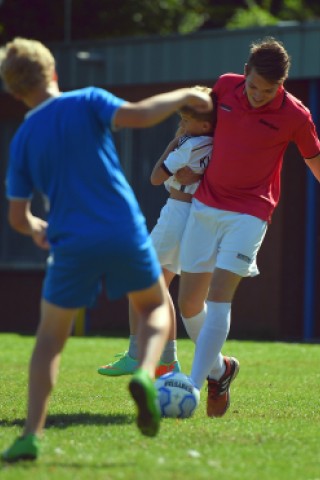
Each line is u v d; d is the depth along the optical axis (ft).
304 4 338.95
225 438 57.31
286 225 159.43
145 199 174.09
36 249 186.19
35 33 279.49
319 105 155.63
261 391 83.30
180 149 68.74
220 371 67.51
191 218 67.10
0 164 187.93
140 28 297.94
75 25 286.25
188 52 165.27
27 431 50.88
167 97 50.31
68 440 56.13
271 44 63.00
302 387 86.63
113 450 53.31
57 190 50.55
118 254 50.24
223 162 65.41
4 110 186.39
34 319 186.19
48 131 50.44
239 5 334.44
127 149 175.63
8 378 92.48
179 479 46.85
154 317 51.83
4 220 188.96
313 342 149.59
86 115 50.44
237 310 163.22
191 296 67.82
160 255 71.46
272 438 57.57
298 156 158.61
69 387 84.58
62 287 50.88
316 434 59.36
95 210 50.14
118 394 79.77
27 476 47.01
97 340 141.28
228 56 160.45
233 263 64.59
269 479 47.73
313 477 48.44
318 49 151.84
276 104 64.59
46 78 51.26
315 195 156.97
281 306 160.04
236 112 65.21
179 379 64.90
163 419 63.77
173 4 305.12
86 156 50.31
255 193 65.51
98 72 175.63
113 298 51.93
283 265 160.04
